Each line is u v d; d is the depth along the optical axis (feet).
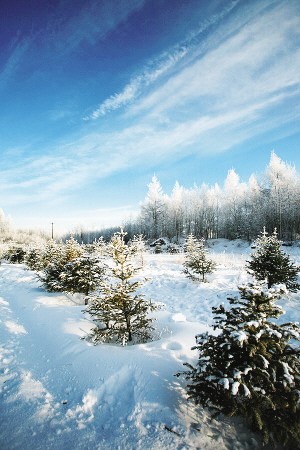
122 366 16.12
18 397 14.51
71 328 22.81
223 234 212.84
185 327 22.50
